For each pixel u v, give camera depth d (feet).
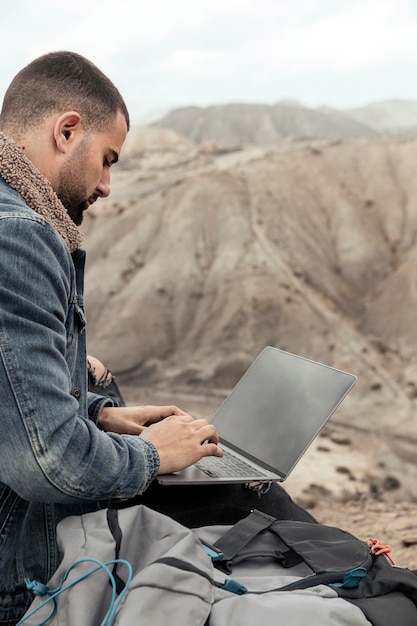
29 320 4.89
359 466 46.37
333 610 4.50
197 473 6.54
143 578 4.40
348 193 108.37
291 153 116.78
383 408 74.84
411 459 62.64
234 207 103.35
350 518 15.67
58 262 5.27
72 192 6.01
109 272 97.86
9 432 4.77
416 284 92.22
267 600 4.58
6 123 5.95
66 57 5.95
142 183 116.88
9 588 5.63
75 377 6.10
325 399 7.09
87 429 5.06
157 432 5.92
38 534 5.91
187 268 95.40
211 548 5.48
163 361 87.45
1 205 5.17
